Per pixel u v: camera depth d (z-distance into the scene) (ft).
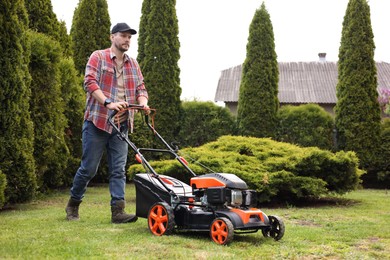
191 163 28.25
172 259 12.41
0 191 22.56
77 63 49.32
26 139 25.85
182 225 16.12
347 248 14.88
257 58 47.44
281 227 15.65
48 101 30.50
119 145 19.38
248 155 31.01
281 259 12.92
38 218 20.38
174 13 49.70
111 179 19.30
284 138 46.96
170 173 28.91
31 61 28.86
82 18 49.67
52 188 38.22
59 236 15.49
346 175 30.01
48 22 37.50
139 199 17.83
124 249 13.48
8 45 24.14
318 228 18.94
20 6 28.12
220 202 14.96
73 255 12.51
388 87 81.51
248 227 14.88
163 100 48.21
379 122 45.34
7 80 24.12
